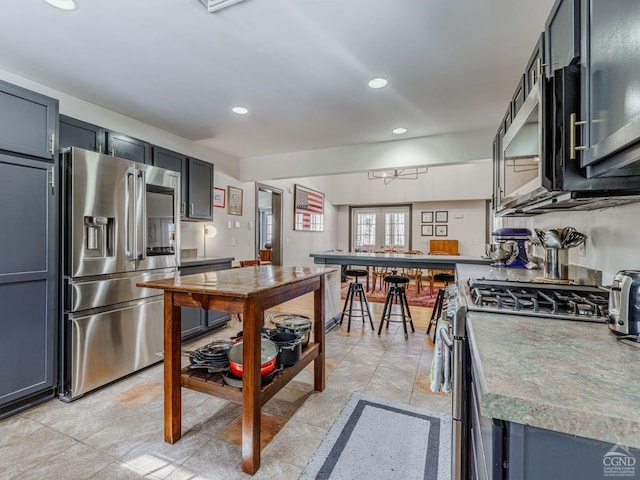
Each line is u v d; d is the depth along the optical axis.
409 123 3.38
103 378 2.33
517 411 0.57
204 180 3.87
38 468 1.53
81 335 2.19
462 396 1.16
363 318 3.97
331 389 2.35
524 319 1.09
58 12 1.69
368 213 9.24
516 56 2.14
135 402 2.14
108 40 1.95
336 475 1.52
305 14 1.72
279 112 3.09
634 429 0.51
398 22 1.79
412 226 8.71
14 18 1.74
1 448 1.67
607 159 0.85
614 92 0.78
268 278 1.92
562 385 0.62
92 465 1.56
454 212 8.32
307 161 4.48
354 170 4.20
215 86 2.57
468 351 1.16
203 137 3.87
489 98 2.78
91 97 2.76
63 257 2.17
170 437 1.72
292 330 2.18
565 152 0.99
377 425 1.91
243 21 1.78
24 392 2.00
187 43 1.99
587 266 1.84
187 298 1.68
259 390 1.57
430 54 2.12
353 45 2.01
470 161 3.64
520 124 1.40
